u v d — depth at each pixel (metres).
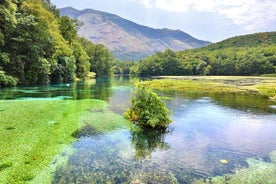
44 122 23.61
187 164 15.72
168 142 20.05
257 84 76.25
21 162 14.66
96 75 147.75
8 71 55.06
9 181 12.51
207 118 29.00
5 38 53.59
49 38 63.81
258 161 16.47
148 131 23.09
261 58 150.75
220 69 159.50
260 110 34.41
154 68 169.88
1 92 45.22
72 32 99.44
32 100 36.47
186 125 25.59
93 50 148.62
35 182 12.65
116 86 70.44
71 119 25.41
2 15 49.03
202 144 19.73
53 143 18.20
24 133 19.78
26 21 55.97
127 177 13.65
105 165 15.09
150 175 14.00
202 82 82.25
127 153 17.28
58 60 76.62
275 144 20.00
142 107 25.42
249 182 13.47
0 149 16.23
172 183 13.20
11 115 25.56
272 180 13.73
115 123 25.11
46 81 68.44
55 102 35.41
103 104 36.06
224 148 18.91
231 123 26.84
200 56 179.12
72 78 86.31
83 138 20.09
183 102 40.97
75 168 14.52
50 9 102.19
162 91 57.25
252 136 22.17
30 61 59.25
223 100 43.66
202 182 13.41
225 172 14.70
